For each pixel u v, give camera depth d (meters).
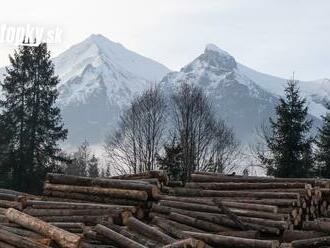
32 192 45.53
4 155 45.91
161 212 14.07
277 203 14.23
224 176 16.80
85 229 11.98
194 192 16.03
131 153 56.53
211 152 55.44
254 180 16.23
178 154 48.66
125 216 12.65
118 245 11.30
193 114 52.91
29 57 49.41
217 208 14.18
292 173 45.00
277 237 13.42
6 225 10.48
